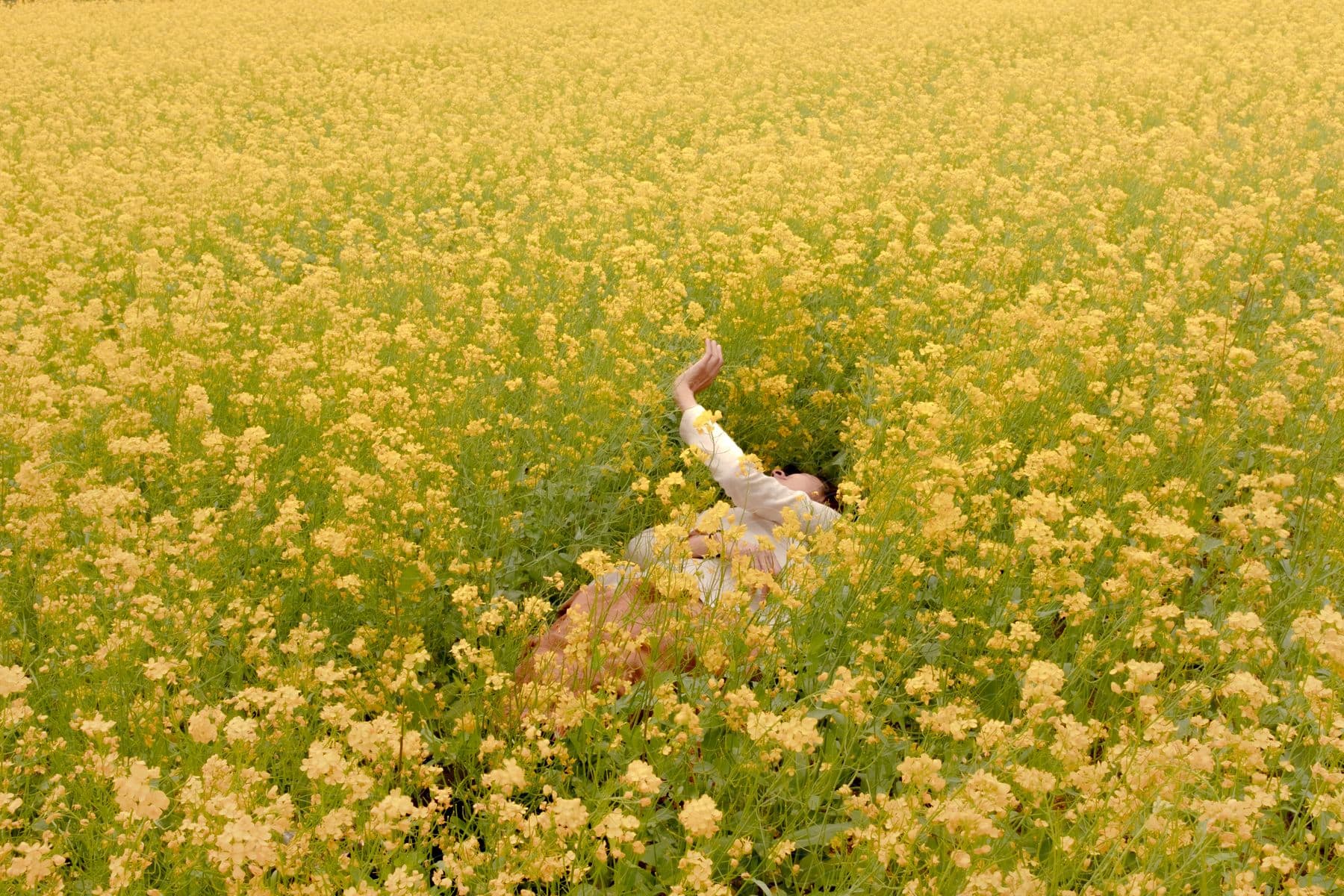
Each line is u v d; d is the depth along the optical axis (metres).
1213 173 10.02
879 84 14.88
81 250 7.59
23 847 2.23
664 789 2.90
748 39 19.12
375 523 3.90
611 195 9.05
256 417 5.11
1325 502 4.34
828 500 5.21
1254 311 6.78
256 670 3.36
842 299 7.02
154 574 3.46
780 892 2.75
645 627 3.36
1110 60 15.95
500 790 2.63
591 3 23.11
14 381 4.91
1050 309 6.68
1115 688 2.95
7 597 3.61
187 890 2.50
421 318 6.41
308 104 14.24
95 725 2.50
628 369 5.50
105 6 22.84
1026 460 4.89
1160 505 4.38
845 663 3.50
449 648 3.79
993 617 3.73
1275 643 3.40
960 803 2.39
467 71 16.33
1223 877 2.61
